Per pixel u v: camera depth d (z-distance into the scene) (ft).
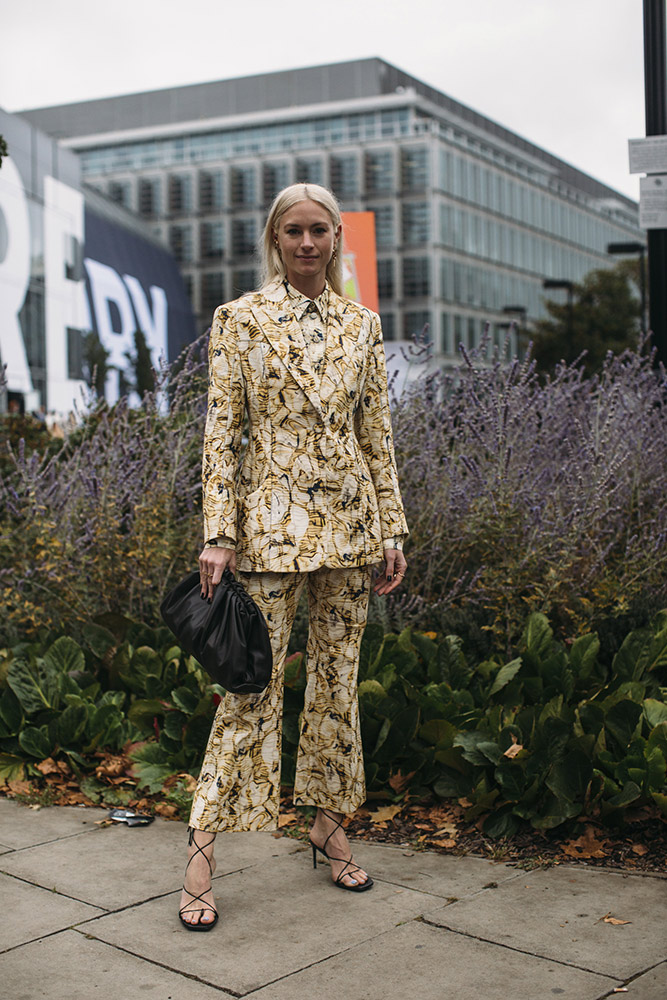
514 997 7.54
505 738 11.52
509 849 10.59
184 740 12.96
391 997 7.59
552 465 16.46
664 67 20.63
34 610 15.96
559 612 15.16
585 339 148.77
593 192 327.47
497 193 265.54
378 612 15.14
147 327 181.68
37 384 115.65
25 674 13.87
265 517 9.07
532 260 280.10
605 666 14.38
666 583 15.81
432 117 256.73
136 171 265.54
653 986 7.64
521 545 14.90
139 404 17.74
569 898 9.34
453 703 12.49
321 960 8.20
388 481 9.83
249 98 292.20
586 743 11.00
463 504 15.06
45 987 7.75
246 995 7.63
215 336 9.16
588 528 15.62
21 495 17.70
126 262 179.93
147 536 16.24
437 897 9.45
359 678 13.14
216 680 8.82
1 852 10.73
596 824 10.78
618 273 153.89
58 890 9.68
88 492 16.37
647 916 8.90
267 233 9.41
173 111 297.33
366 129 254.88
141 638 15.23
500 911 9.09
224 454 9.07
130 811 12.05
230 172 258.57
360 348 9.48
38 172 121.29
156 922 8.95
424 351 17.01
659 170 20.12
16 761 13.29
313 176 252.01
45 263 120.78
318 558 9.07
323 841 9.89
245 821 9.24
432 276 238.48
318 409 9.08
